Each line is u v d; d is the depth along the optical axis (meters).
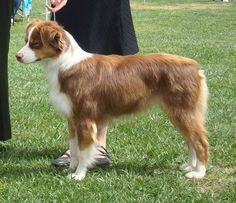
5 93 3.60
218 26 11.32
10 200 3.09
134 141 3.85
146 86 3.22
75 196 3.12
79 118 3.21
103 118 3.28
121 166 3.51
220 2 18.17
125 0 3.62
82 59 3.21
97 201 3.07
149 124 4.15
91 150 3.27
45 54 3.18
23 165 3.53
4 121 3.64
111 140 3.87
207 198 3.10
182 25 11.48
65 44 3.18
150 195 3.15
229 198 3.12
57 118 4.30
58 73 3.21
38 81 5.39
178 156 3.61
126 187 3.22
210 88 5.14
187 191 3.17
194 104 3.22
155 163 3.54
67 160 3.53
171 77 3.19
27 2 11.97
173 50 7.70
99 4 3.56
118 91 3.21
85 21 3.57
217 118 4.30
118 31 3.62
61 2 3.45
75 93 3.19
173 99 3.21
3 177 3.35
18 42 8.30
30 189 3.19
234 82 5.39
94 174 3.36
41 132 4.05
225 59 6.86
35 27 3.17
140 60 3.25
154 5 16.88
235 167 3.51
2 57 3.53
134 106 3.24
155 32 10.20
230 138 3.92
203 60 6.79
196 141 3.28
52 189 3.20
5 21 3.49
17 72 5.78
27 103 4.64
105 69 3.22
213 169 3.45
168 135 3.95
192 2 18.17
